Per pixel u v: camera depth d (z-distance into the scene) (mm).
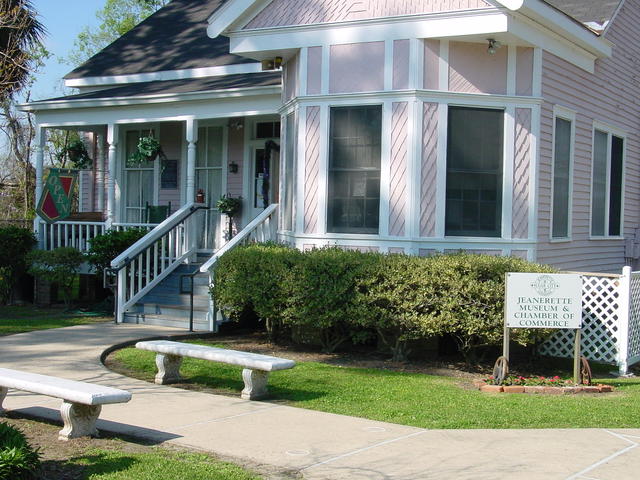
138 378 8977
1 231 16625
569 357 11078
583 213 14117
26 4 17016
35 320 14016
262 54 12633
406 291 9977
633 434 6527
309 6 11922
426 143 11172
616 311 10664
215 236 16766
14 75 16016
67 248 15719
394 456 5812
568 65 12922
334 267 10258
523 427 6797
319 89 11844
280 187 13312
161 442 6203
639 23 16766
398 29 11258
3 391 7094
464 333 9945
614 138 15820
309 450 5980
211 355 8078
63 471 5414
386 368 10102
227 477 5258
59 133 34344
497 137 11445
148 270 13891
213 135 16984
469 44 11305
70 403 6277
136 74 19031
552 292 9094
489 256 10312
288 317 10695
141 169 18062
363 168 11508
